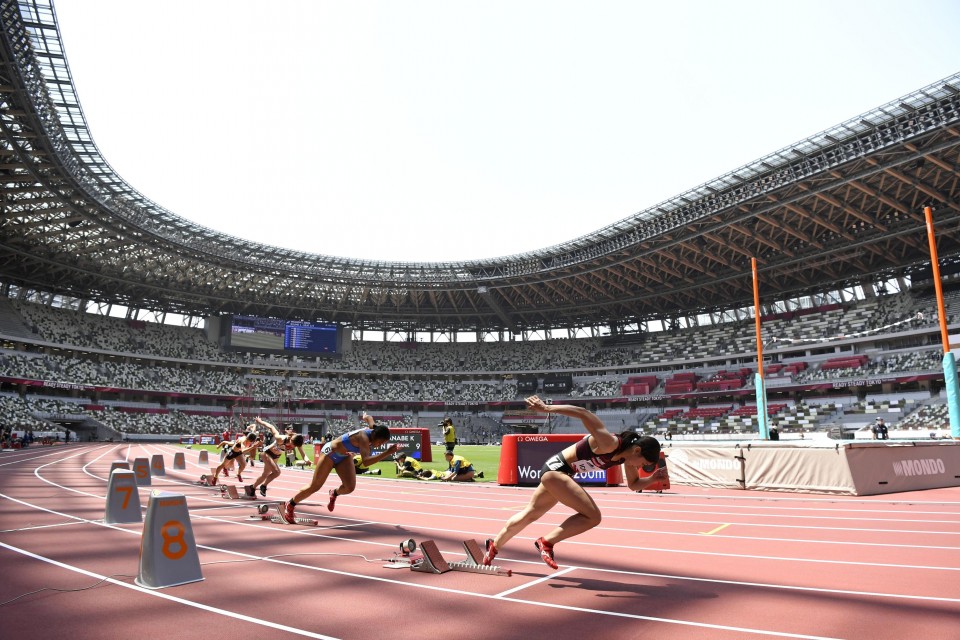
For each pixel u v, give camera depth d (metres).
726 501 13.01
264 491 13.33
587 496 5.74
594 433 5.60
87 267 56.75
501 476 16.84
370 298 71.19
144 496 13.03
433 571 6.18
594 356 71.38
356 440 9.20
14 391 56.06
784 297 61.16
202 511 10.83
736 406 57.47
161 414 63.59
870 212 42.34
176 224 51.31
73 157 39.38
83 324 63.91
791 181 37.41
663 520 10.19
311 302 71.06
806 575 6.12
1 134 34.78
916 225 41.84
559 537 5.86
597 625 4.52
